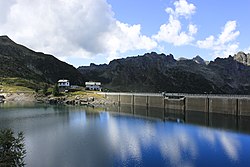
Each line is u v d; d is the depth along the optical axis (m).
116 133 110.88
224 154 80.44
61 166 69.00
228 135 105.50
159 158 76.50
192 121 143.12
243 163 72.75
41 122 137.88
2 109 196.50
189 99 189.62
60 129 118.75
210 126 126.19
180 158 76.94
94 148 86.50
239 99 152.75
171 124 134.12
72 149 84.94
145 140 98.31
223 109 162.88
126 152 82.44
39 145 89.31
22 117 154.38
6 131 39.00
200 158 76.88
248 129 117.00
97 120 148.50
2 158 35.69
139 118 157.38
